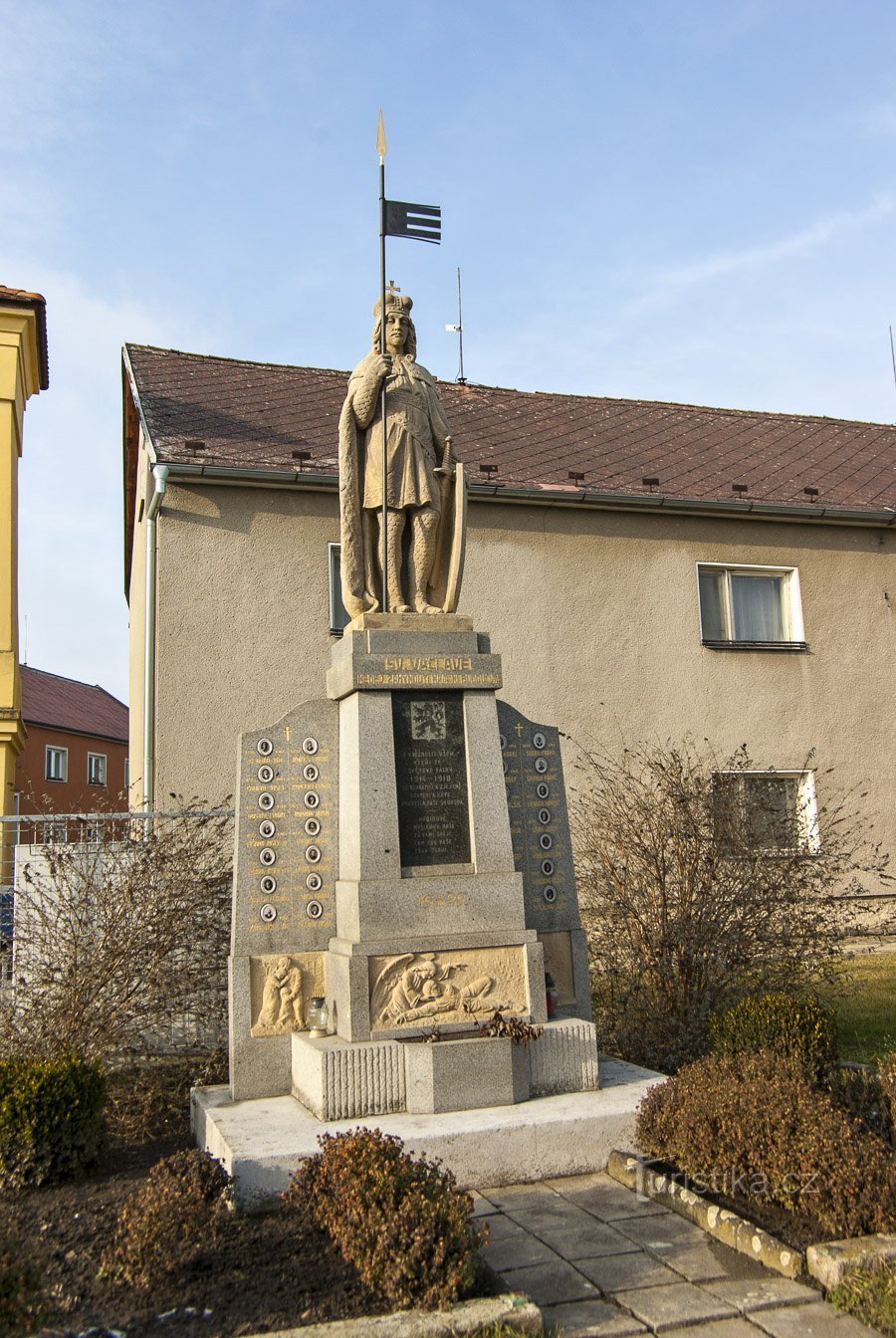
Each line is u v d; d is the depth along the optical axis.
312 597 14.85
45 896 8.73
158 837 9.23
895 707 17.73
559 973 8.27
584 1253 5.29
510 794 8.46
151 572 14.30
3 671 16.03
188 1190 5.21
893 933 15.64
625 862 9.66
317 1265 5.00
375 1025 7.05
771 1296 4.79
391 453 8.45
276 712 14.48
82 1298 4.76
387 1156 5.11
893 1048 9.15
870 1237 5.13
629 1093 7.06
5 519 16.59
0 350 17.03
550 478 16.88
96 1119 6.74
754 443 20.48
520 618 15.98
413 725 7.83
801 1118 5.78
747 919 9.30
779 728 17.03
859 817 17.11
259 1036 7.58
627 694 16.30
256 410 17.11
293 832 7.98
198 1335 4.38
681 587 16.86
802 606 17.48
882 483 19.25
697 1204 5.64
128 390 18.81
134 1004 8.53
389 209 8.73
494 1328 4.35
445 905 7.43
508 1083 6.81
